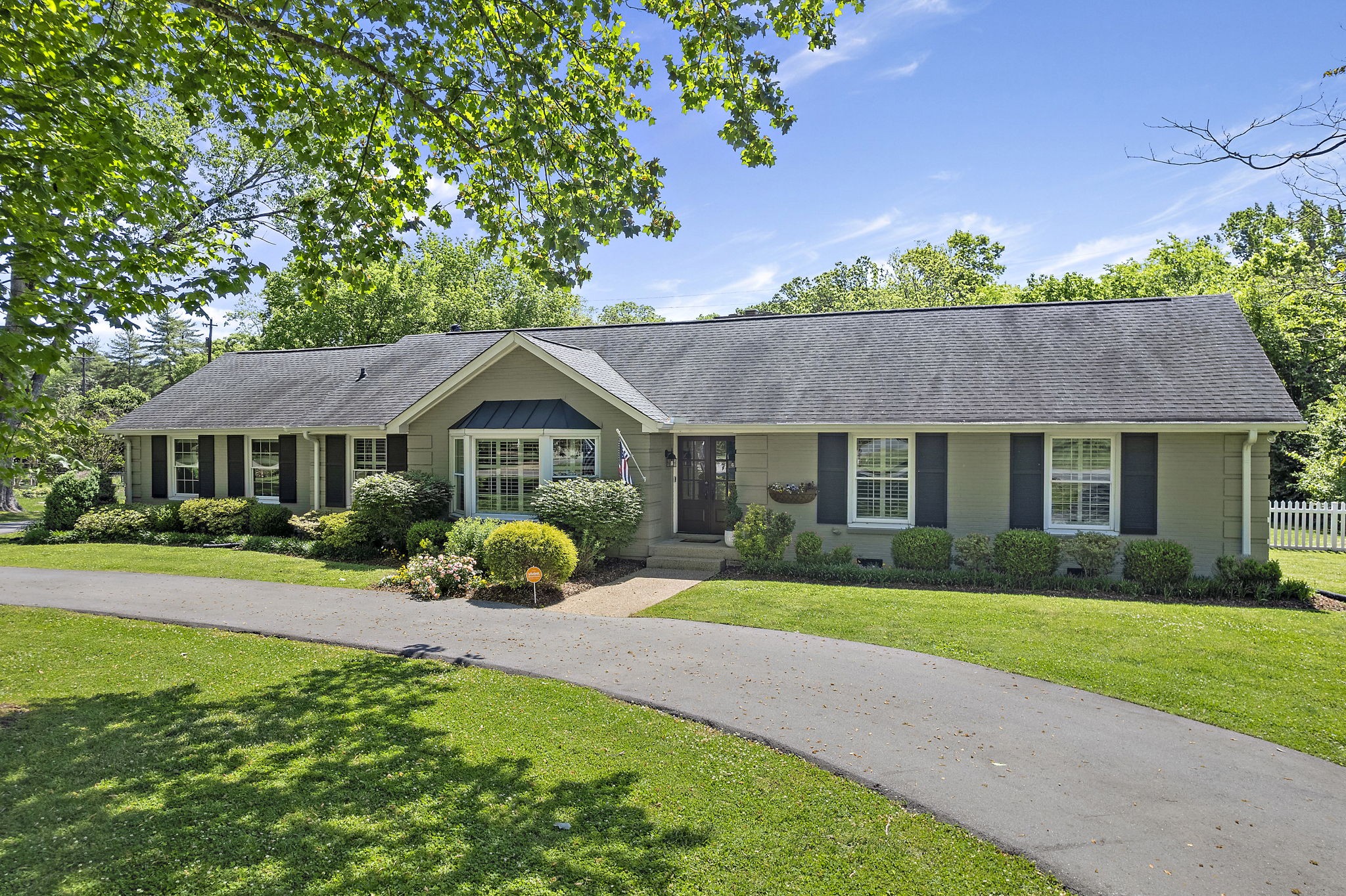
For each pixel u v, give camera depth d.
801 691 8.07
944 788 5.88
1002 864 4.85
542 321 43.59
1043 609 11.40
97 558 17.48
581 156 9.41
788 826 5.30
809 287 62.03
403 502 16.33
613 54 9.58
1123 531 14.24
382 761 6.26
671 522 17.36
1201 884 4.64
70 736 6.72
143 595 13.19
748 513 15.55
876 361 17.27
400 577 14.19
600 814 5.43
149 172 7.91
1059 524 14.62
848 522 15.80
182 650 9.65
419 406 17.36
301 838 5.03
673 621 11.05
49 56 7.84
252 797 5.59
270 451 21.45
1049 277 41.28
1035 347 16.42
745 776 6.07
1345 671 8.56
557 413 16.52
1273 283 13.68
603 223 9.23
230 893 4.41
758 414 16.14
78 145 7.62
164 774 5.96
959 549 14.28
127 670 8.78
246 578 14.88
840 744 6.70
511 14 9.35
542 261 10.09
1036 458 14.69
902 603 11.95
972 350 16.83
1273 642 9.59
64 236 6.85
